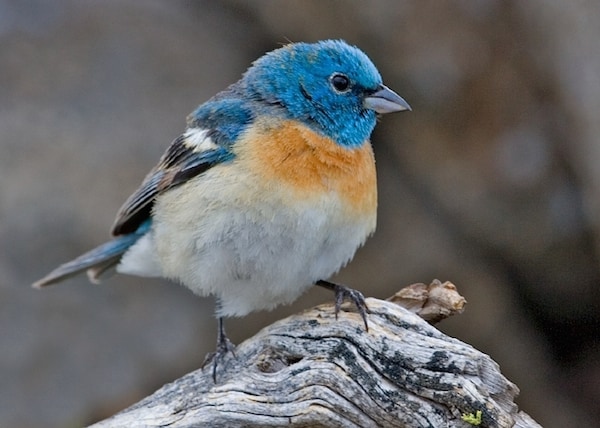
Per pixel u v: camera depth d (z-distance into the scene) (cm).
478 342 1438
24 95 1469
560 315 1479
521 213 1427
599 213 1360
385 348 742
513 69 1429
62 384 1291
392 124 1476
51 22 1558
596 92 1362
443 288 800
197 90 1514
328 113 870
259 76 891
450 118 1454
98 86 1493
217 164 842
